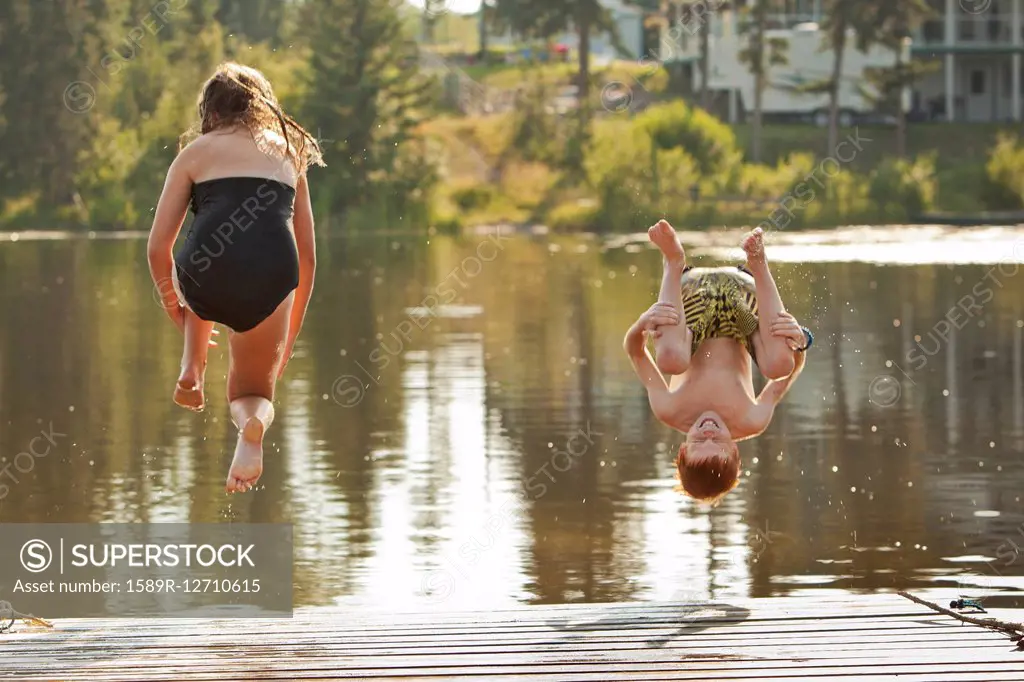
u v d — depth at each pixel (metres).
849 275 43.75
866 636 7.92
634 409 22.00
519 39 129.25
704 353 8.41
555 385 24.53
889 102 92.81
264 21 94.31
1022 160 75.56
